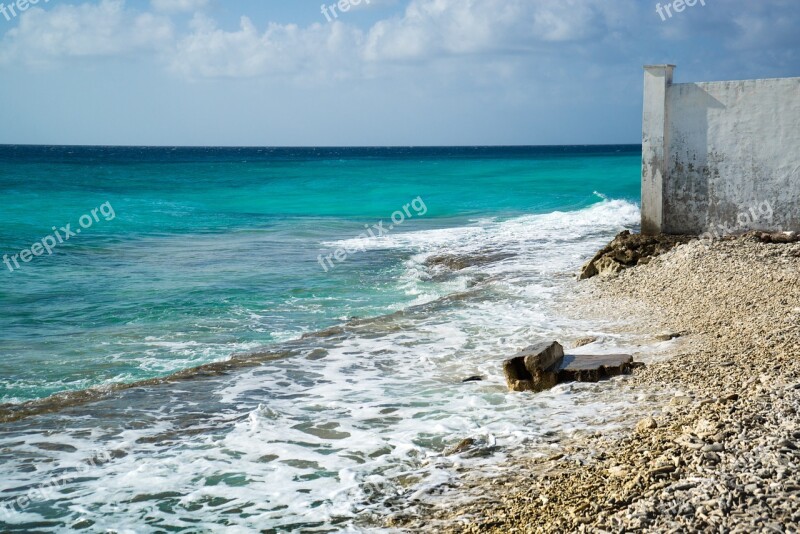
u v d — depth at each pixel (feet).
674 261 45.34
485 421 23.73
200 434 23.85
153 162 286.05
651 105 50.60
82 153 467.11
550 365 27.68
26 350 36.04
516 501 17.30
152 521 17.87
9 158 293.23
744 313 33.40
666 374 26.35
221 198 128.26
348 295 48.57
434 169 212.43
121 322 41.70
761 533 13.46
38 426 24.98
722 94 48.62
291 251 68.08
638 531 14.30
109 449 22.77
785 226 47.91
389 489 19.03
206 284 52.26
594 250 61.21
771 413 19.51
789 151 47.14
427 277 54.34
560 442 21.16
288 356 33.45
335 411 25.71
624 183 143.33
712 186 49.85
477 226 83.05
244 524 17.49
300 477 20.15
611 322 36.63
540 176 169.48
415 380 29.22
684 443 18.47
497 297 44.50
